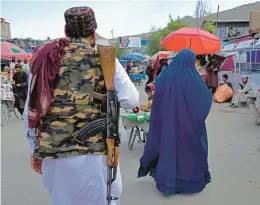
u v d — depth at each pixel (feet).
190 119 13.26
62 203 7.19
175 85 13.30
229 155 19.56
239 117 33.12
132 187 14.84
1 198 13.80
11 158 19.38
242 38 73.67
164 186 13.75
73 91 7.01
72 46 7.14
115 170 7.38
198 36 37.29
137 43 139.64
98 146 7.16
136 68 85.20
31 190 14.62
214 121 31.12
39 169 7.73
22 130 27.76
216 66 51.16
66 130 6.98
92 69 7.09
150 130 14.15
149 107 21.29
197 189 13.97
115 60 7.17
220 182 15.31
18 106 32.60
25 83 32.32
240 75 47.16
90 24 7.36
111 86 7.14
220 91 44.73
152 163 14.40
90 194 7.19
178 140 13.47
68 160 7.00
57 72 6.99
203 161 13.83
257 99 28.89
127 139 23.49
